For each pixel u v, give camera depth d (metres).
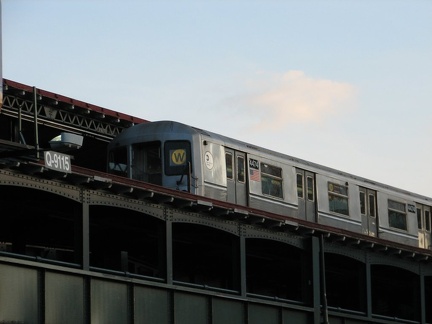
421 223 59.41
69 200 34.47
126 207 36.34
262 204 47.81
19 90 40.75
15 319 32.03
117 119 46.66
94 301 34.78
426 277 56.84
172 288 37.84
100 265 47.84
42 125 42.84
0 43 32.09
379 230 55.34
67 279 33.91
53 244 47.00
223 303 40.25
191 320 38.69
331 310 46.06
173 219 38.34
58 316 33.44
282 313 43.06
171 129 45.53
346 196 53.41
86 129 45.53
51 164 32.62
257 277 55.28
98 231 44.50
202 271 52.38
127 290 36.22
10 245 44.25
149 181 45.31
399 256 51.38
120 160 46.19
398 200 57.31
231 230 41.09
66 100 43.34
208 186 45.19
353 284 57.62
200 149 45.25
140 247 48.31
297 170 50.56
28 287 32.59
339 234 46.44
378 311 61.38
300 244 44.84
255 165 47.91
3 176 32.25
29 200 37.31
